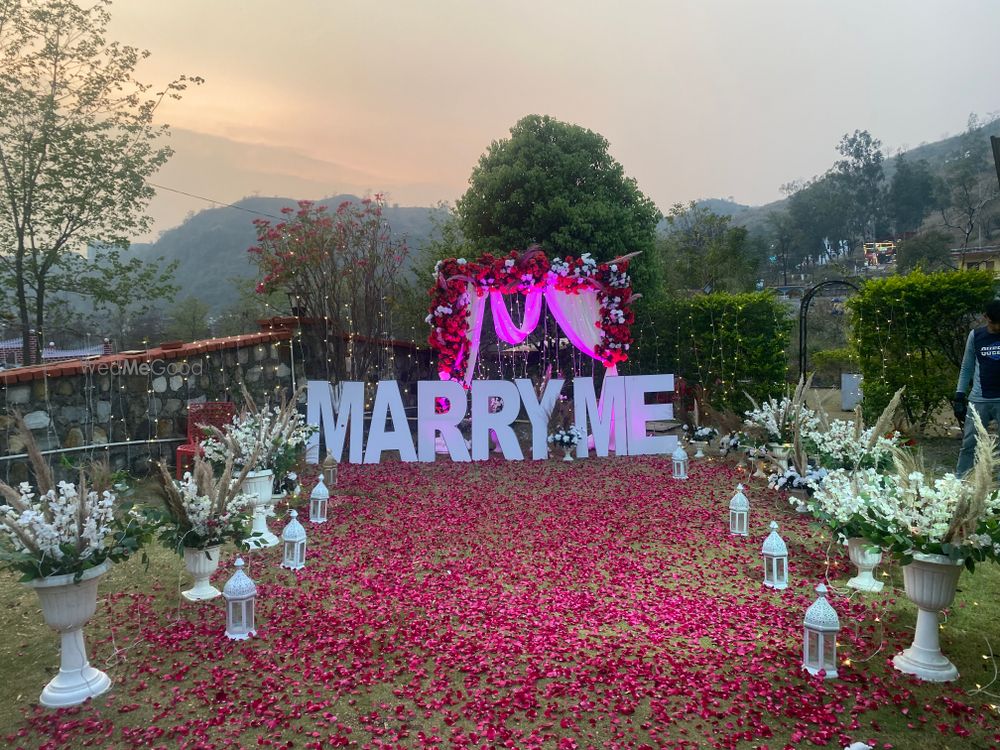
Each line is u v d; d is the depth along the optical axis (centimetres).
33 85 1434
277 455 680
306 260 1148
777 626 448
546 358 1289
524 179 1758
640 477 923
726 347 1345
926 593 373
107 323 1639
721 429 1053
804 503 712
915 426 1108
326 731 329
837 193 7894
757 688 365
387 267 1251
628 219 1741
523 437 1207
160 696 364
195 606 487
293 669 392
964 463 709
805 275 6575
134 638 436
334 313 1162
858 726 330
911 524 381
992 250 3506
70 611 357
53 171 1441
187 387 970
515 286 1137
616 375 1174
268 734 327
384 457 1105
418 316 1903
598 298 1166
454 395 1040
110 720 340
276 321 1121
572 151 1786
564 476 934
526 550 613
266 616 467
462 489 859
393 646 419
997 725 330
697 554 602
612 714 343
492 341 1273
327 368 1145
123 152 1533
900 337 1077
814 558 588
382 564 578
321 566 575
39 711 350
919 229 7212
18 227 1439
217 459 655
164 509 487
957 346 1052
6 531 368
